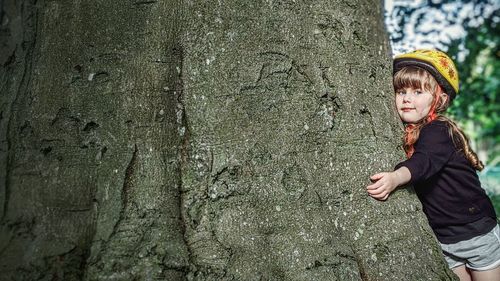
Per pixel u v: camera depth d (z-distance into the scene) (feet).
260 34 6.78
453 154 8.68
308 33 7.12
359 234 6.71
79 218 6.01
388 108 7.90
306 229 6.32
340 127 7.04
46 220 5.98
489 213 9.20
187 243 6.00
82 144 6.29
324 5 7.39
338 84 7.17
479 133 28.55
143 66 6.50
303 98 6.84
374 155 7.19
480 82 23.00
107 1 6.70
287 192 6.41
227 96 6.51
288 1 7.06
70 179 6.15
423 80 8.71
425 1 17.31
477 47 21.21
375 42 8.13
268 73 6.72
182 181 6.30
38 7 6.88
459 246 9.14
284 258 6.08
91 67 6.51
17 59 6.86
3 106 6.70
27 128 6.43
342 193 6.78
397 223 7.04
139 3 6.70
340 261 6.27
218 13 6.71
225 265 5.89
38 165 6.24
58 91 6.47
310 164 6.66
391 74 8.45
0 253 5.86
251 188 6.30
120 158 6.20
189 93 6.51
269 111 6.61
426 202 9.12
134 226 5.89
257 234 6.14
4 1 7.15
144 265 5.63
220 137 6.40
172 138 6.40
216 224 6.11
